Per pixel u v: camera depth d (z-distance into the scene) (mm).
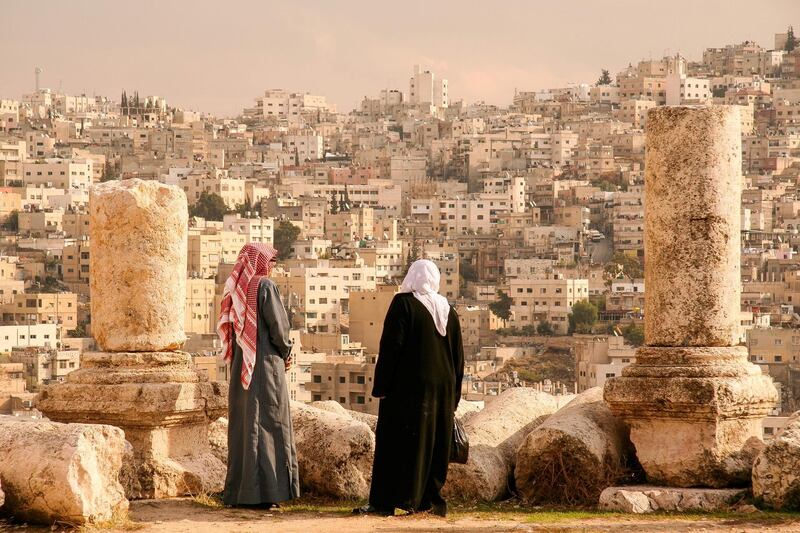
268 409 25281
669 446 26562
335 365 120812
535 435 26875
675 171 27000
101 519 23297
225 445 28156
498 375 192750
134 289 26750
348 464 26891
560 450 26750
